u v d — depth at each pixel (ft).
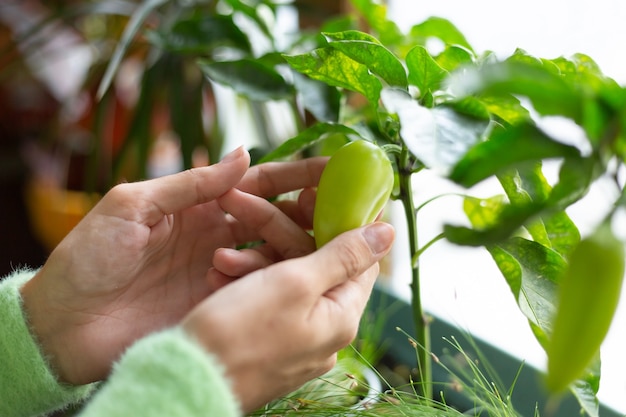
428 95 1.73
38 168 4.10
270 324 1.55
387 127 1.91
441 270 2.99
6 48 3.08
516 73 1.23
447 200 2.83
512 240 1.76
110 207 1.88
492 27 2.82
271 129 2.84
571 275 1.20
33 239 4.35
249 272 1.91
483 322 2.74
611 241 1.20
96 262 1.90
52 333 2.00
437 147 1.42
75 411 2.31
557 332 1.20
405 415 1.93
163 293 2.09
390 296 2.80
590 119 1.25
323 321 1.61
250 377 1.57
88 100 3.73
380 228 1.66
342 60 1.75
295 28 3.34
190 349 1.46
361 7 2.23
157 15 3.08
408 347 2.64
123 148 2.84
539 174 1.77
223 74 2.12
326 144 2.33
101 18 3.94
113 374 1.51
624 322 2.37
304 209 2.15
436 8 3.05
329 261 1.61
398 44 2.28
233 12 2.57
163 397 1.42
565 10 2.54
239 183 2.07
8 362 1.95
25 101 4.40
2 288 1.98
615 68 2.41
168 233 2.01
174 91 2.75
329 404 2.03
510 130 1.35
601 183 1.34
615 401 2.27
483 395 2.28
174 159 4.00
